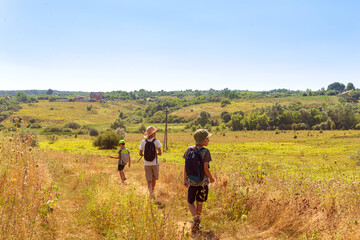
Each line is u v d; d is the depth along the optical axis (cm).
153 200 493
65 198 525
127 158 759
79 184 647
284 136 6975
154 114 18188
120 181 765
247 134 8119
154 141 590
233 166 612
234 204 442
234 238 343
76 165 1009
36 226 328
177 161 2247
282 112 10550
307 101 17525
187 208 462
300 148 4119
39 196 405
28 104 19562
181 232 351
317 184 507
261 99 19312
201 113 11969
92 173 818
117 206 434
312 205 411
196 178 384
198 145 404
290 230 359
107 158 1440
